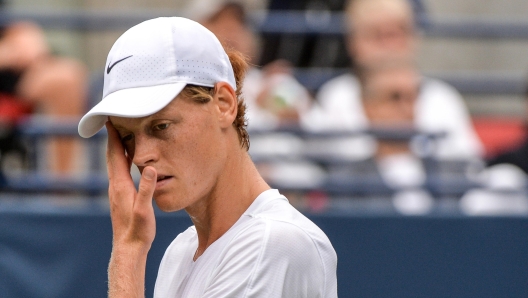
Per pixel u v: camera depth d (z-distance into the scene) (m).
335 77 18.61
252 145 17.72
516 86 19.00
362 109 18.14
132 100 6.20
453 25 18.91
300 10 19.28
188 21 6.62
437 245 15.80
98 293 15.67
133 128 6.41
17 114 18.05
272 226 6.43
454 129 18.28
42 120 17.56
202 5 17.72
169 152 6.38
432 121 18.20
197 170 6.46
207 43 6.54
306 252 6.41
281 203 6.80
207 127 6.46
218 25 17.45
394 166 17.42
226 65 6.68
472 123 22.20
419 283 15.76
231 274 6.38
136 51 6.39
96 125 6.82
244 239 6.48
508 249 15.84
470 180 17.05
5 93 18.14
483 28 18.92
